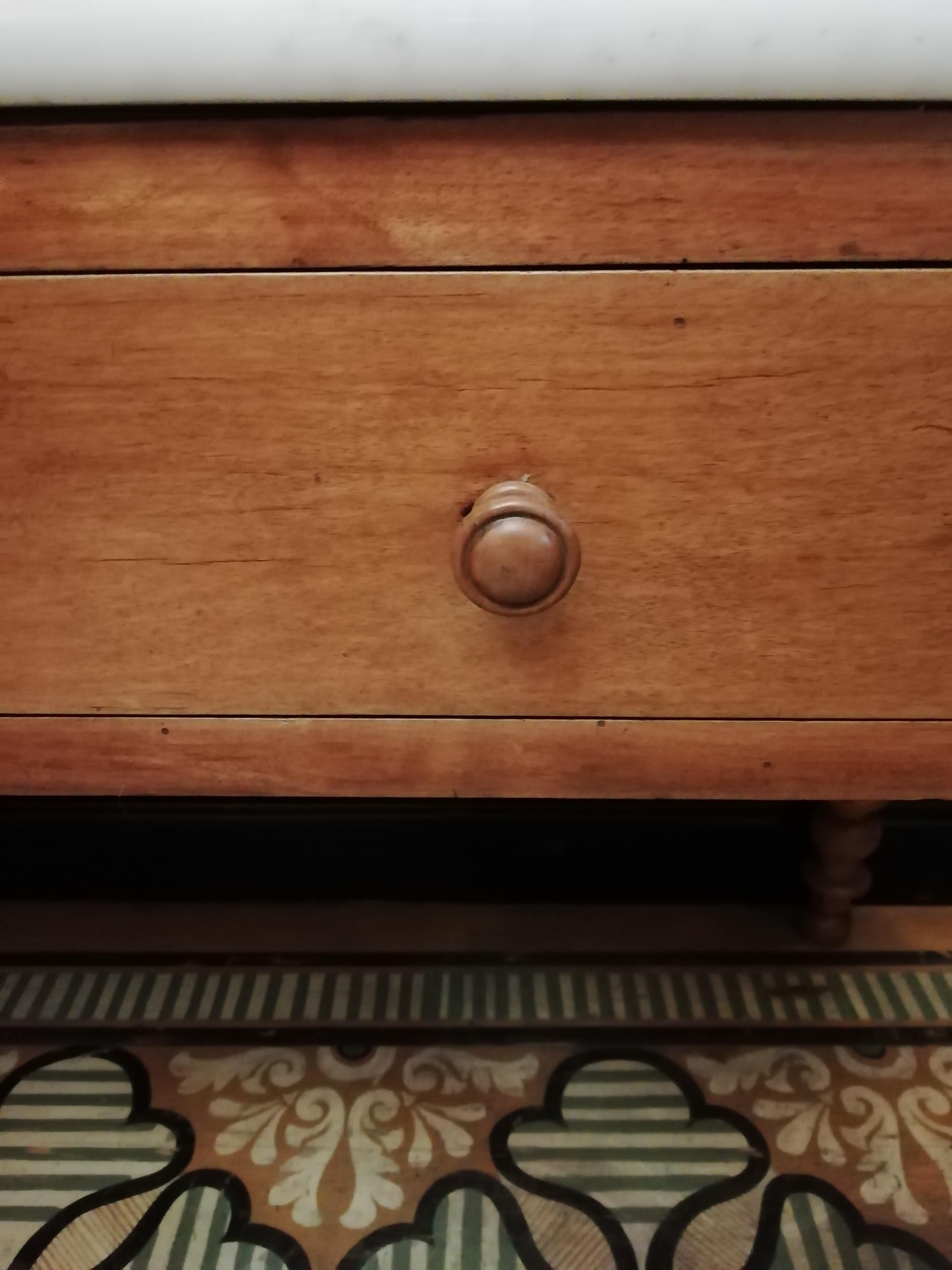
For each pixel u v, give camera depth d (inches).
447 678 13.3
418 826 26.7
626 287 11.4
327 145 11.0
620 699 13.3
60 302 11.6
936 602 12.7
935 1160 19.7
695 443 12.0
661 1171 19.6
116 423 12.1
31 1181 19.5
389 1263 17.9
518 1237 18.3
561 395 11.9
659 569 12.6
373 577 12.7
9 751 13.9
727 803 26.4
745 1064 21.9
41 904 27.3
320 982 24.4
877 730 13.4
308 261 11.4
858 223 11.2
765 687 13.2
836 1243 18.2
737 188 11.1
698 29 9.9
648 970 24.6
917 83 10.2
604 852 26.8
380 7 9.8
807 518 12.4
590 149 11.0
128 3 9.8
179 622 13.1
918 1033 22.6
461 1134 20.4
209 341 11.7
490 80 10.2
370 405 11.9
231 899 27.4
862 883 24.5
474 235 11.3
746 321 11.5
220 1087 21.5
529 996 23.9
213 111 11.0
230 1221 18.6
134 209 11.3
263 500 12.4
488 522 11.8
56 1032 22.9
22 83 10.3
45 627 13.2
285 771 13.8
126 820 26.8
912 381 11.7
